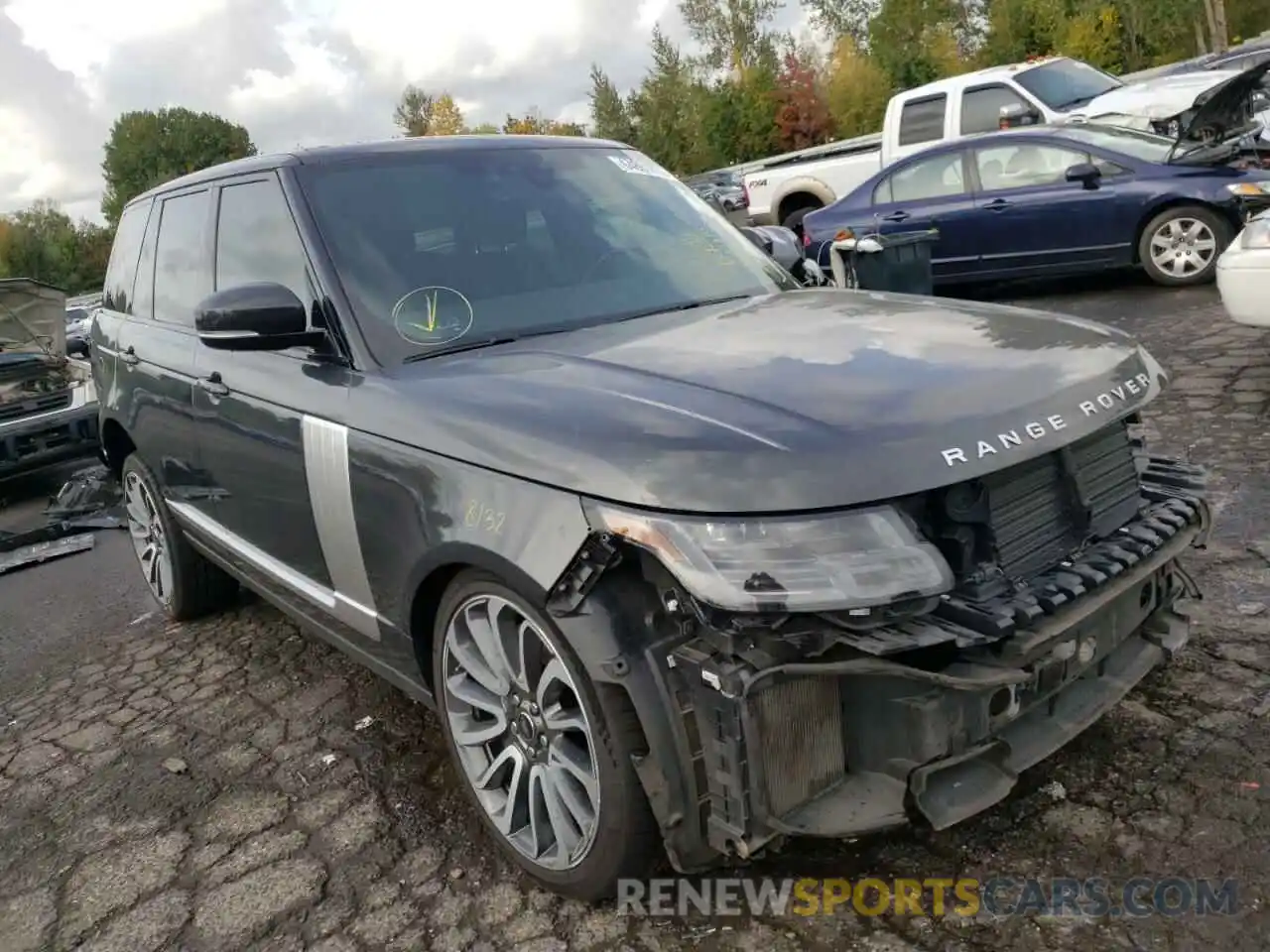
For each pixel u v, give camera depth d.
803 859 2.60
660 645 2.20
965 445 2.18
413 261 3.19
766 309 3.16
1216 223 8.66
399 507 2.67
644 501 2.12
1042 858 2.51
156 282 4.42
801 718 2.16
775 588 2.00
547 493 2.28
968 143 9.95
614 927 2.49
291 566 3.43
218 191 3.87
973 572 2.22
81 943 2.74
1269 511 4.20
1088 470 2.48
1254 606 3.51
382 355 2.94
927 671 2.11
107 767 3.66
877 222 10.26
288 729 3.73
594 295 3.28
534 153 3.74
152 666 4.50
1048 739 2.36
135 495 4.97
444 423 2.54
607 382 2.52
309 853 2.98
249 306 2.89
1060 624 2.22
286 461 3.16
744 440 2.14
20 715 4.23
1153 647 2.69
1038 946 2.27
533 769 2.59
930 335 2.72
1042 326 2.80
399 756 3.44
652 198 3.84
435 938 2.57
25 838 3.29
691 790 2.19
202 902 2.83
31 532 7.26
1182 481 2.83
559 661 2.36
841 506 2.07
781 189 14.25
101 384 4.86
